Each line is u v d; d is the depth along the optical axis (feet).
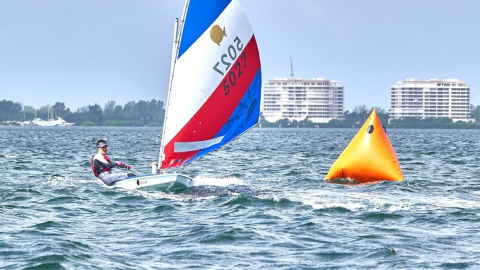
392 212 186.39
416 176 302.04
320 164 373.40
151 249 143.64
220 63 238.89
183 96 231.50
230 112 245.45
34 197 213.66
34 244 145.69
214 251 142.20
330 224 170.19
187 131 234.38
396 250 141.79
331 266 131.03
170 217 179.32
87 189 229.86
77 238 152.87
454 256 138.21
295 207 194.90
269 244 148.66
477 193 234.17
